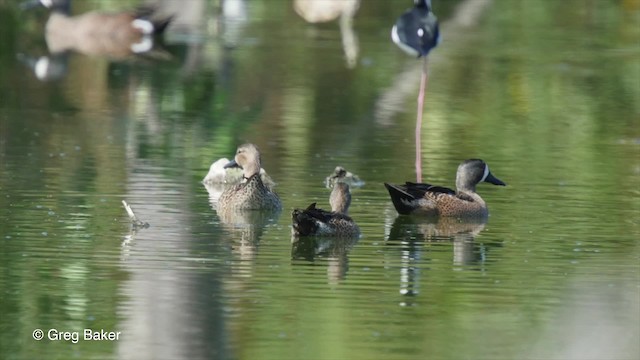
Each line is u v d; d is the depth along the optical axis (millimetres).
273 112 23906
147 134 21578
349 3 35562
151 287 12688
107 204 16422
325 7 35656
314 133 22000
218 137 21453
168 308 12016
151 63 29391
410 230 15562
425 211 16203
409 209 16266
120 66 28969
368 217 16250
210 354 10930
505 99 25703
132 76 27594
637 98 26031
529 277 13297
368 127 22688
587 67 29328
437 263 13852
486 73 28406
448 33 33938
